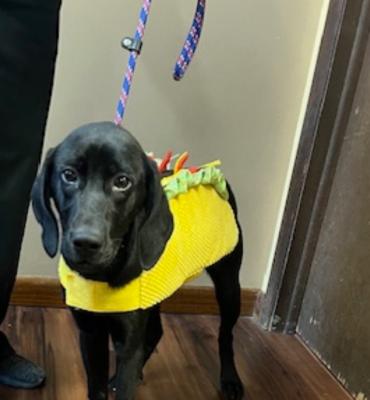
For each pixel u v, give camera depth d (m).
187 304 1.83
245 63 1.71
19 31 1.11
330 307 1.71
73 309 1.13
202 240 1.23
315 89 1.71
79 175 0.99
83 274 1.06
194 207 1.25
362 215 1.62
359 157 1.65
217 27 1.67
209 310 1.85
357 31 1.66
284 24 1.70
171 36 1.65
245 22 1.68
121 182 1.00
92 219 0.95
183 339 1.71
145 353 1.36
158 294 1.11
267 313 1.84
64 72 1.62
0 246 1.20
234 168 1.78
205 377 1.55
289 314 1.84
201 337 1.74
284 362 1.69
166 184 1.23
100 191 0.98
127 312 1.09
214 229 1.28
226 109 1.73
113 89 1.65
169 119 1.70
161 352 1.63
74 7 1.58
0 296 1.24
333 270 1.71
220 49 1.68
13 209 1.19
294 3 1.69
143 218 1.07
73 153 0.99
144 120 1.69
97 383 1.21
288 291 1.83
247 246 1.86
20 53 1.12
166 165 1.34
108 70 1.64
